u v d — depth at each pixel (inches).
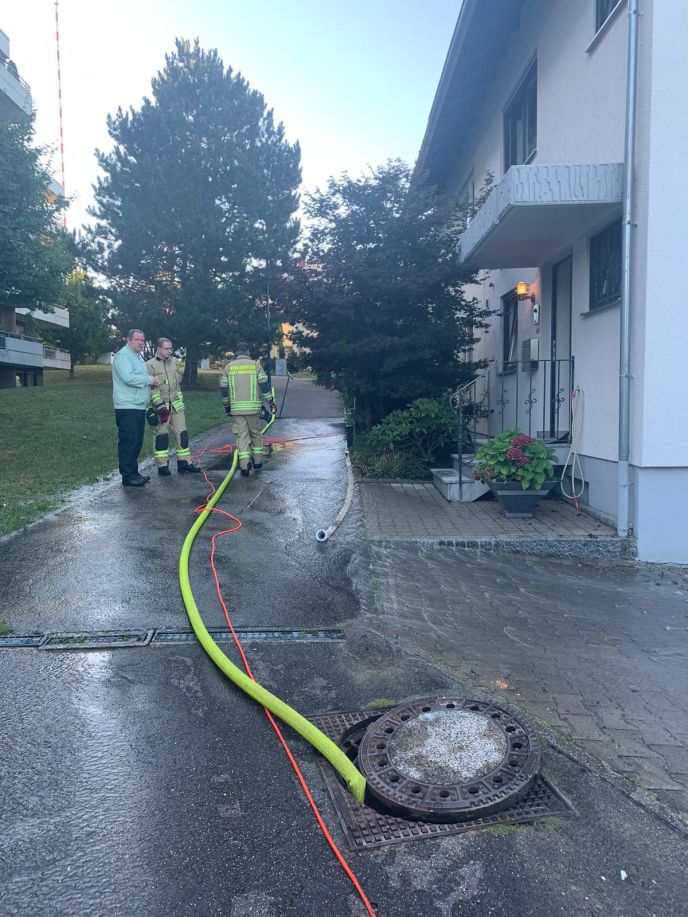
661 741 135.4
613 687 158.9
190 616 182.1
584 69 319.0
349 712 142.3
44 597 197.6
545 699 151.4
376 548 260.1
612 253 299.1
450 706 143.0
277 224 1003.3
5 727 131.6
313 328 453.4
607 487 296.8
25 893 92.5
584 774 121.3
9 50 1004.6
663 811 111.1
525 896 93.2
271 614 193.6
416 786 114.5
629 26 260.7
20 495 317.4
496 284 502.9
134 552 240.2
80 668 156.3
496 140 487.2
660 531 267.7
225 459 439.2
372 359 439.2
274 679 155.7
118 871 96.7
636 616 208.4
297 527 283.0
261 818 108.7
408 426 404.2
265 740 130.6
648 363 260.1
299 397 1042.7
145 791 114.3
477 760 121.9
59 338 1342.3
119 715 137.3
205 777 118.7
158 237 950.4
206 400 889.5
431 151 609.0
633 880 96.3
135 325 969.5
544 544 268.1
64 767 119.9
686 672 169.0
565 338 378.0
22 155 571.5
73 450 452.1
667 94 253.0
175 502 314.8
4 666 156.1
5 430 532.4
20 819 106.6
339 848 102.2
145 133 976.3
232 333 956.0
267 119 1054.4
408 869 98.1
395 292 412.5
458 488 333.1
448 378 446.6
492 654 175.0
